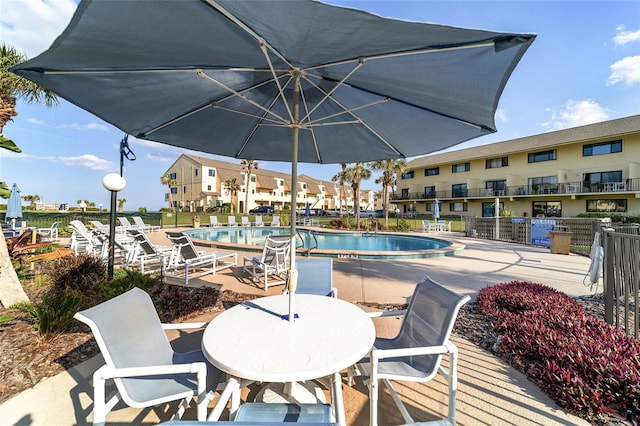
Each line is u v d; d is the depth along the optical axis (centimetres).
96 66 189
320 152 426
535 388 253
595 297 509
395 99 269
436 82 213
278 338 188
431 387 252
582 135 2284
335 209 6016
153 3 133
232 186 3828
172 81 237
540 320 342
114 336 177
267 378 150
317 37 163
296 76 236
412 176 3612
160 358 207
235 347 177
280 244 603
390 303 466
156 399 174
